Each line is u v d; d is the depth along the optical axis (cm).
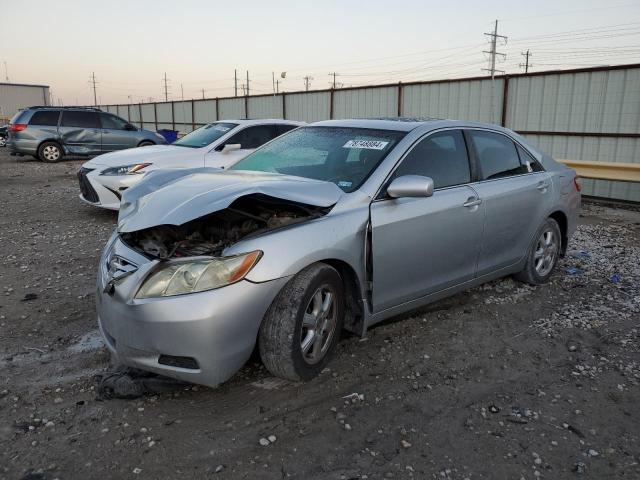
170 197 342
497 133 495
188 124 3112
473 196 433
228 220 348
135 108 3825
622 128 1175
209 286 291
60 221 841
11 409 308
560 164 572
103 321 323
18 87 4938
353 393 332
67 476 255
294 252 315
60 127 1817
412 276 392
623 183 1151
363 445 283
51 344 395
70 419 300
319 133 458
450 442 287
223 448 277
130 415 305
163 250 323
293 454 274
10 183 1319
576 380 356
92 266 588
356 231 349
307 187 351
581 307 485
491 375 360
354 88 1816
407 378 353
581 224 898
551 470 267
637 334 428
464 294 511
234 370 305
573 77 1243
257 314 305
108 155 898
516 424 305
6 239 713
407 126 427
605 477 262
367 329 394
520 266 512
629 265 622
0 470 257
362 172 386
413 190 355
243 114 2531
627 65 1145
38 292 502
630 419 312
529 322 449
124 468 261
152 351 294
